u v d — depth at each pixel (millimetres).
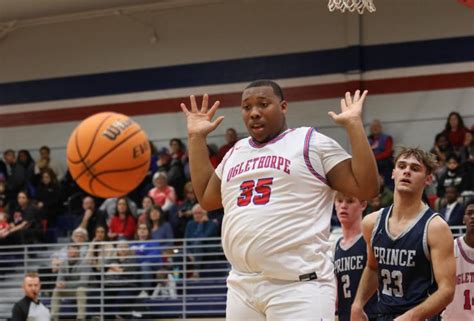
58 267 12188
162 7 17328
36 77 18328
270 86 4320
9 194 16172
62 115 18094
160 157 15547
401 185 5066
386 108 15953
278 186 4137
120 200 13664
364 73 16141
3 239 14039
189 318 12008
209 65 17141
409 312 4727
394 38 15977
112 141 7250
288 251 4078
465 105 15516
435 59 15727
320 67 16375
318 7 16422
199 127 4688
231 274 4301
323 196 4223
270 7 16766
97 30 17922
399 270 5031
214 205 4602
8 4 16984
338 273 6457
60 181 17234
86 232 13406
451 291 4820
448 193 11922
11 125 18453
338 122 4145
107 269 12680
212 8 17141
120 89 17734
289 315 4055
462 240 6906
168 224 12875
